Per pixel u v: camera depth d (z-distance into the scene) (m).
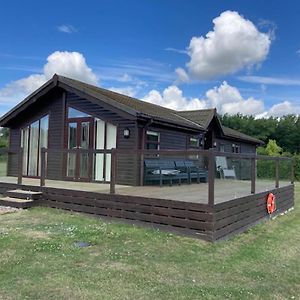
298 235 7.48
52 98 12.90
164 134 12.78
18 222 7.32
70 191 8.54
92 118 11.87
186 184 11.42
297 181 24.38
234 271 4.80
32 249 5.31
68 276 4.27
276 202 10.22
